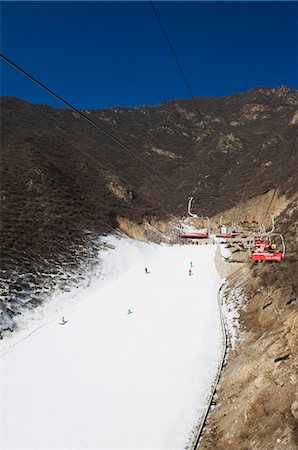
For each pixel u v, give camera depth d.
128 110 153.75
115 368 22.66
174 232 65.19
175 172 102.25
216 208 72.81
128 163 97.25
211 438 14.85
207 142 124.00
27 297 34.38
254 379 16.41
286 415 12.67
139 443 16.33
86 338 27.78
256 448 12.37
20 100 114.75
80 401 19.91
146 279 41.97
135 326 28.53
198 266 45.06
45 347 27.09
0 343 28.52
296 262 24.81
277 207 57.12
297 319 17.83
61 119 111.75
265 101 145.75
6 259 37.38
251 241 21.86
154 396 19.27
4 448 17.27
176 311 30.19
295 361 14.99
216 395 17.95
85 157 77.75
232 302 28.17
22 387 21.88
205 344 23.23
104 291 39.56
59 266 40.75
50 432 17.95
